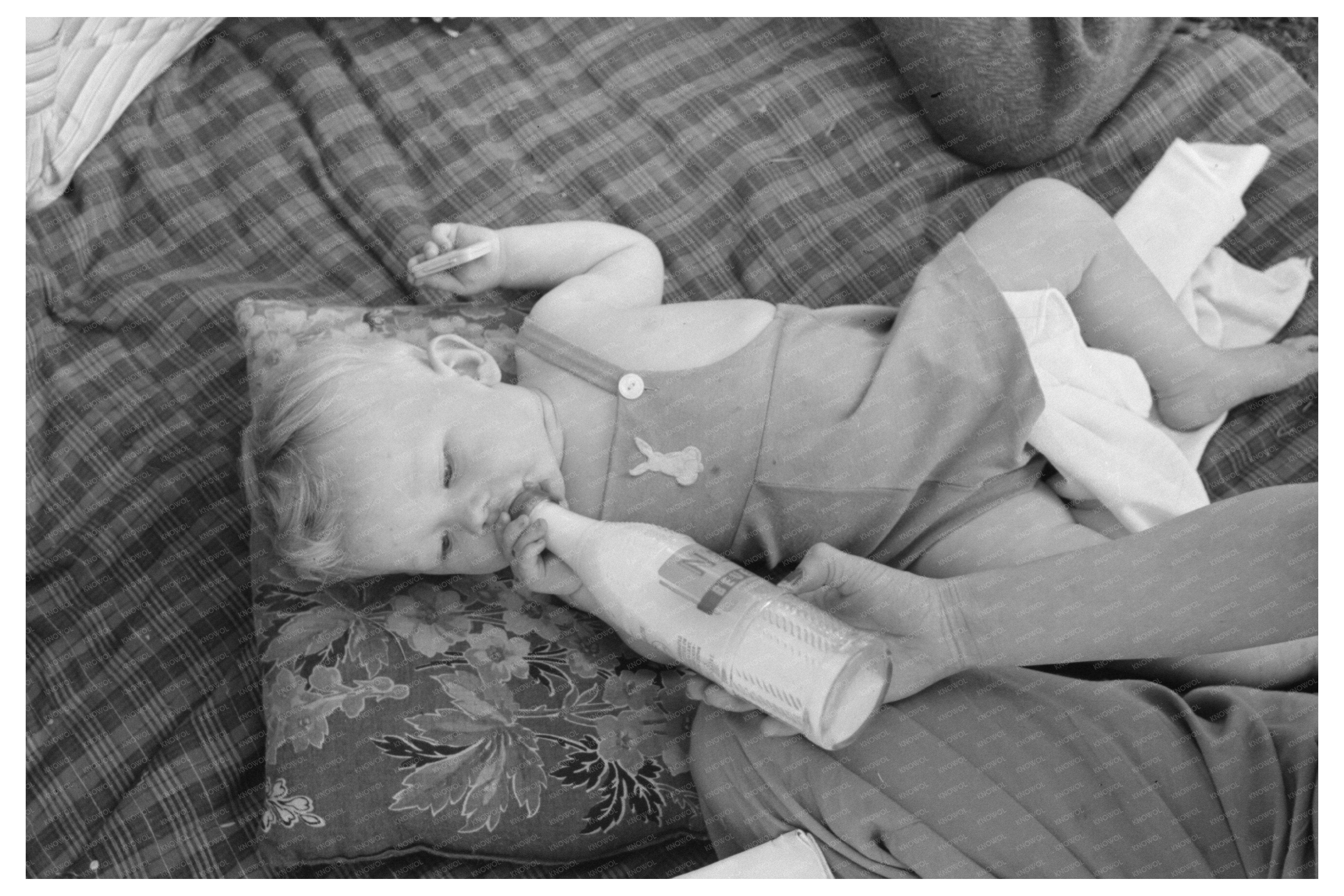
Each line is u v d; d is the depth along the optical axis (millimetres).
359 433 1179
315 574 1240
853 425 1270
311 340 1404
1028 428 1278
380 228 1612
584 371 1323
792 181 1673
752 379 1298
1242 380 1438
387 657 1244
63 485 1429
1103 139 1698
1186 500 1343
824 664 1032
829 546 1184
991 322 1285
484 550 1236
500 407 1246
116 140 1655
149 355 1497
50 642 1366
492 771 1216
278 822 1191
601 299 1420
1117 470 1326
